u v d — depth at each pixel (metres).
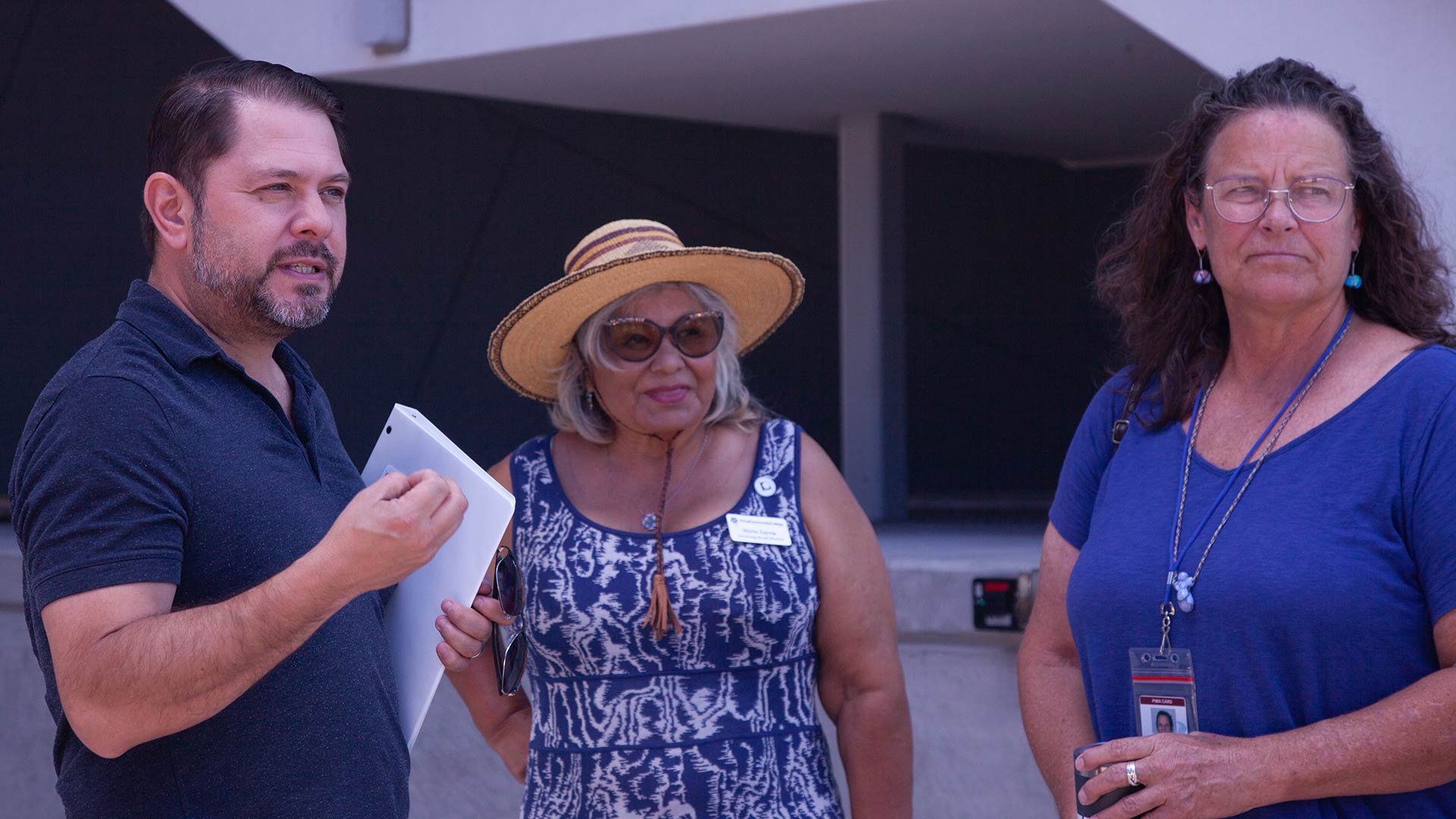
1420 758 1.24
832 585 1.87
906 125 4.91
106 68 7.29
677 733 1.75
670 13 3.36
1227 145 1.42
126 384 1.28
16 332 7.64
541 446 1.98
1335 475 1.35
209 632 1.17
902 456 4.77
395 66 3.75
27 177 7.50
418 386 7.49
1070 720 1.58
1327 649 1.31
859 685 1.90
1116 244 1.72
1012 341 7.46
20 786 3.65
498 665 1.70
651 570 1.79
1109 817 1.31
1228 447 1.46
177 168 1.40
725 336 1.94
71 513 1.22
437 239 7.41
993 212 7.35
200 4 3.92
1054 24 3.34
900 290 4.74
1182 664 1.39
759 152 7.20
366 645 1.44
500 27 3.58
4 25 7.33
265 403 1.44
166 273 1.44
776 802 1.75
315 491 1.43
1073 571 1.54
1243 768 1.28
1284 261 1.38
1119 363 1.78
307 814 1.35
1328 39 2.58
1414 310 1.43
